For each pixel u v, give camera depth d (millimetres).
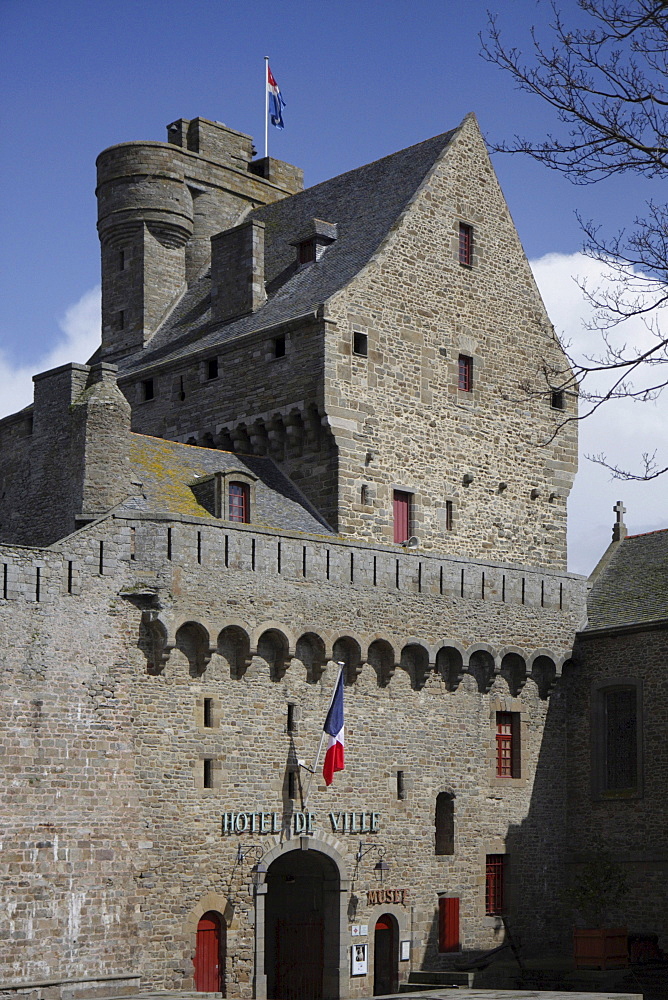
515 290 47281
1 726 32312
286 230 49656
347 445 41344
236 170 53938
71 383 39438
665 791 40812
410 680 40438
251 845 36375
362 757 39000
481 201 46719
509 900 41844
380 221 45188
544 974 38562
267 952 40031
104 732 34062
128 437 38750
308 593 37969
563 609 43906
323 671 38344
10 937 31844
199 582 35812
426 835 40094
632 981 37438
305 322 41750
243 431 43500
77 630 33938
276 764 37156
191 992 33812
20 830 32312
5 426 42281
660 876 40438
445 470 44000
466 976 37969
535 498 46656
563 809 43438
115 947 33562
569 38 19422
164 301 50969
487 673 42031
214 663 36344
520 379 46844
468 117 46969
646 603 43375
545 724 43438
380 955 39219
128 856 34094
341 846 38156
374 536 41688
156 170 50969
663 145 19344
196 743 35688
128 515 35250
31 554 33438
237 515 39062
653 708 41562
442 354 44531
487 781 41812
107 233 51562
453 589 41344
